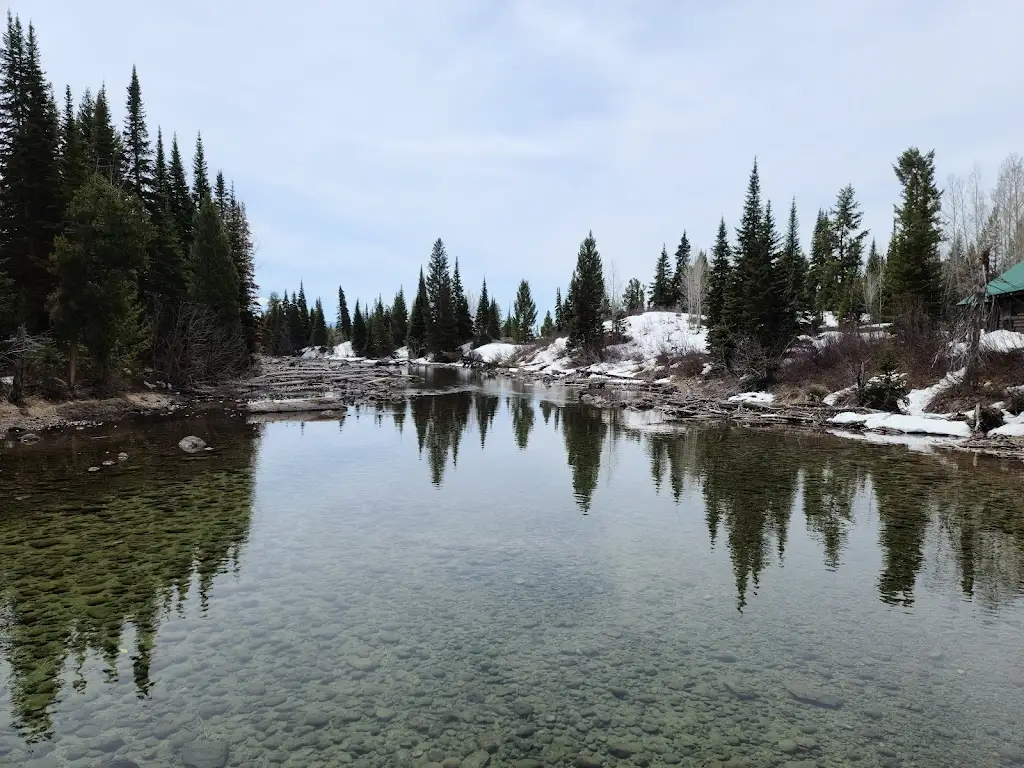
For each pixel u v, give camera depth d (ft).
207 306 136.46
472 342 335.47
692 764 16.48
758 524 39.60
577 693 20.15
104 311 90.79
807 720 18.71
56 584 28.73
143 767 16.15
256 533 36.70
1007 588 29.32
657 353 211.20
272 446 67.92
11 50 96.43
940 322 104.17
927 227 133.39
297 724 18.22
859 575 30.99
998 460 62.39
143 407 100.48
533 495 47.01
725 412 105.91
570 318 249.96
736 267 144.46
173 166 160.15
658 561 32.81
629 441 75.00
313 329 421.59
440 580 29.78
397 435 77.82
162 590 28.14
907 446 71.46
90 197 88.99
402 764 16.39
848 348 116.37
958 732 18.11
